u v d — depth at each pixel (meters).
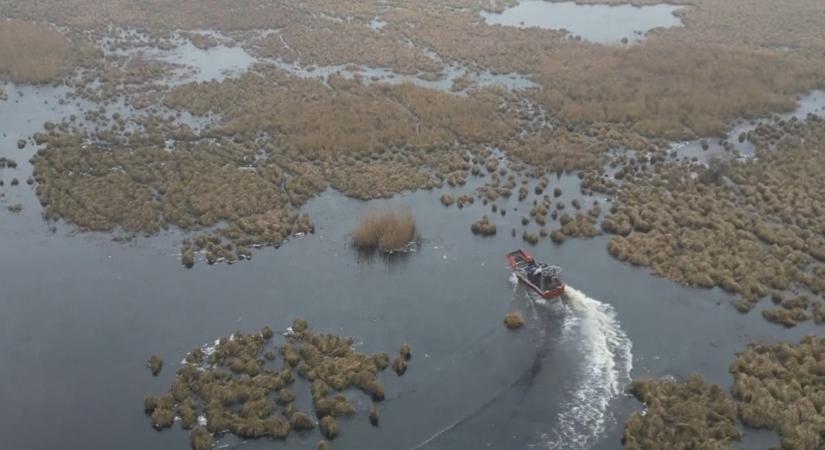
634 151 77.81
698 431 43.31
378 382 47.56
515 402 46.62
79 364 50.06
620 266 59.47
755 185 69.94
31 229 64.19
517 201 68.69
